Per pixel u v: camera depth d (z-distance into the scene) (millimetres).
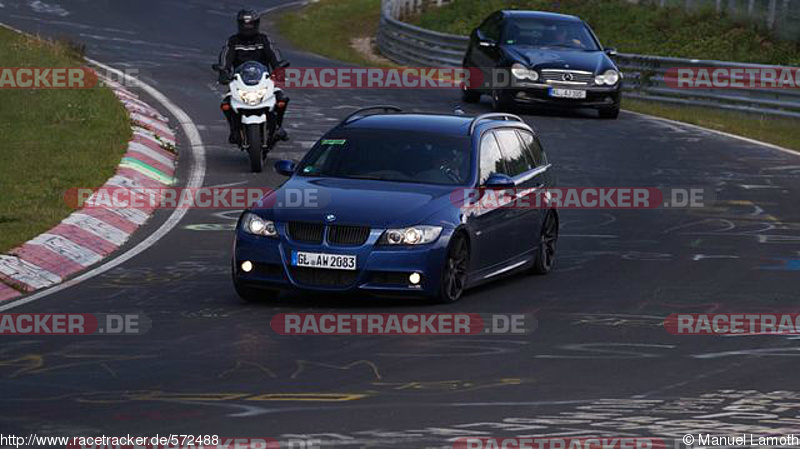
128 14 152750
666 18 146500
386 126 43969
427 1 181500
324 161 42656
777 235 55469
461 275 40469
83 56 107438
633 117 96875
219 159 71312
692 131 89688
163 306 39000
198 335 34688
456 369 30797
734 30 138625
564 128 88750
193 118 84438
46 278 43469
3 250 44469
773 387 29250
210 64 113125
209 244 50750
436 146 42875
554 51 95000
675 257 49875
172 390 28344
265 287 39031
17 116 74938
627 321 37406
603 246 52375
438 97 102312
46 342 33719
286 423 25406
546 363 31609
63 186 58062
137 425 25219
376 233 38469
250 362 31359
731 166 75562
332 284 38438
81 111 76438
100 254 48531
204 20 156875
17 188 56844
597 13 155125
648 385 29297
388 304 39781
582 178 70000
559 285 44031
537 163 47406
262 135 68062
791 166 76438
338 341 34000
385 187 40906
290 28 166500
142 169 65062
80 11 149250
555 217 47750
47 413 26203
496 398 27828
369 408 26766
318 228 38750
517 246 44375
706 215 60344
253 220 39406
